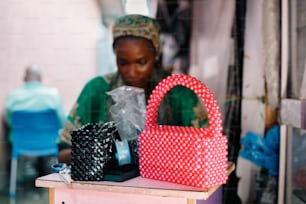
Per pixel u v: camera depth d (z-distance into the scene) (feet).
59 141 8.06
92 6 7.82
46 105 8.22
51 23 7.96
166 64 7.69
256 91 7.48
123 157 4.94
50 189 4.89
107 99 7.88
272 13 7.30
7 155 8.58
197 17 7.56
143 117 5.32
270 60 7.36
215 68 7.57
